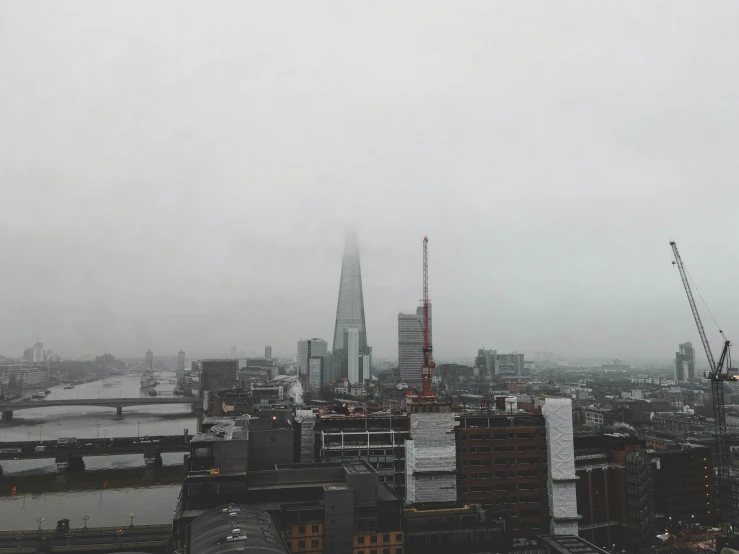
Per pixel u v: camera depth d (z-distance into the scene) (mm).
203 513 115250
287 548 103625
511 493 160000
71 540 153000
